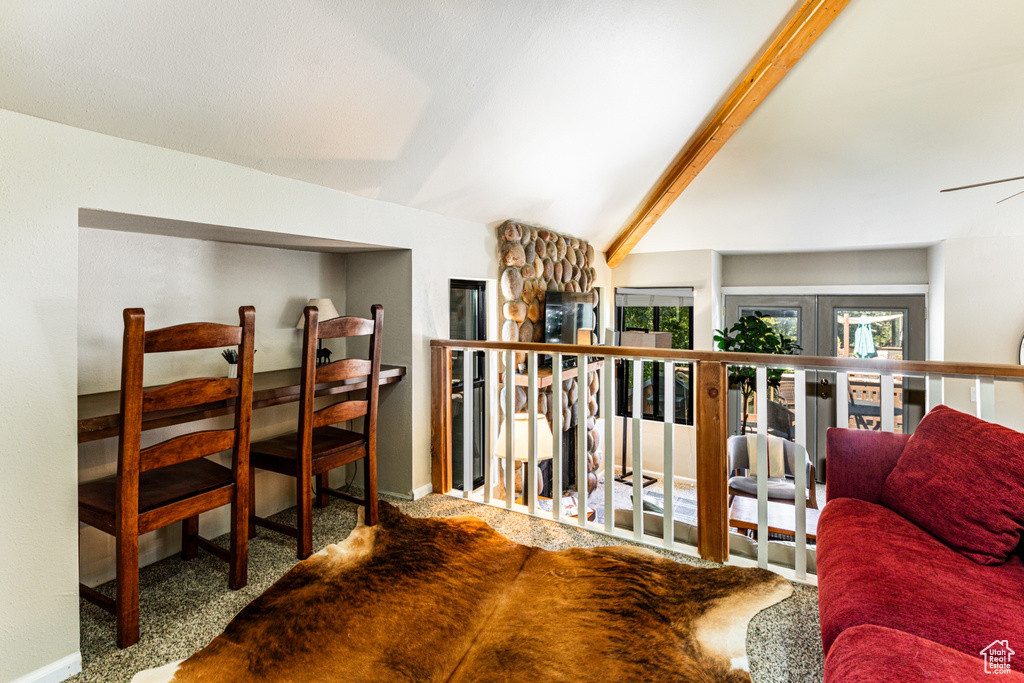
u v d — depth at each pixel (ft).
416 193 9.91
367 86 6.90
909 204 13.97
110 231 7.82
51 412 5.54
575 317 16.16
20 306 5.28
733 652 5.83
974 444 5.75
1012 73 10.03
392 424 10.82
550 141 10.23
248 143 7.01
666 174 14.83
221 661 5.80
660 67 9.40
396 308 10.71
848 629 4.21
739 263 19.53
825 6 9.32
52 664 5.53
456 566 7.82
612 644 6.00
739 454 14.03
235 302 9.59
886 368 6.88
